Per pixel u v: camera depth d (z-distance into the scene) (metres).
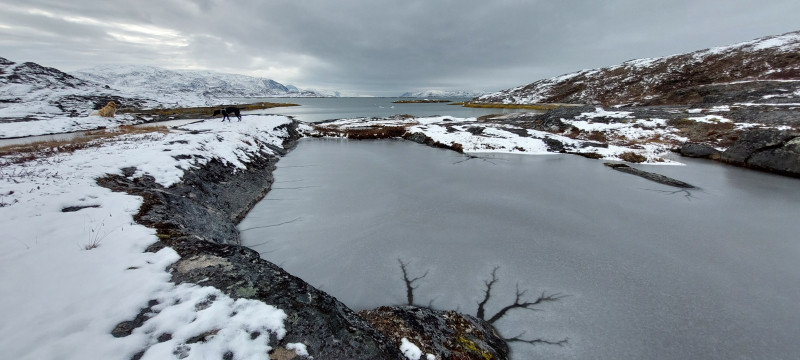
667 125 25.45
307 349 3.60
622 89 63.47
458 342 4.71
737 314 5.77
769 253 7.92
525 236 8.93
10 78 55.75
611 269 7.29
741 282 6.74
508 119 39.09
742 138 17.61
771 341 5.13
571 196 12.27
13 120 29.34
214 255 5.20
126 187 8.13
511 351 5.06
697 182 14.14
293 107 103.81
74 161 9.59
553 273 7.16
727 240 8.64
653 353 4.96
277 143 23.45
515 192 12.76
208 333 3.58
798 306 5.96
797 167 14.73
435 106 108.19
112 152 11.25
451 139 25.11
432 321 5.12
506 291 6.55
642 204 11.41
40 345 3.13
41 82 58.41
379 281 6.90
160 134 17.52
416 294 6.46
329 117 60.75
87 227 5.66
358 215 10.42
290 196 12.34
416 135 28.00
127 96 62.78
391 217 10.25
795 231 9.14
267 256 7.86
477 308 6.06
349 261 7.67
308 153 21.67
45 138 19.02
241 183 12.47
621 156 19.25
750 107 25.44
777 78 40.62
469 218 10.16
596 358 4.91
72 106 46.00
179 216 7.38
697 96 39.53
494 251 8.12
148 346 3.33
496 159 19.36
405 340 4.47
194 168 11.08
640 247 8.29
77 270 4.43
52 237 5.17
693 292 6.42
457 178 14.90
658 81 58.81
